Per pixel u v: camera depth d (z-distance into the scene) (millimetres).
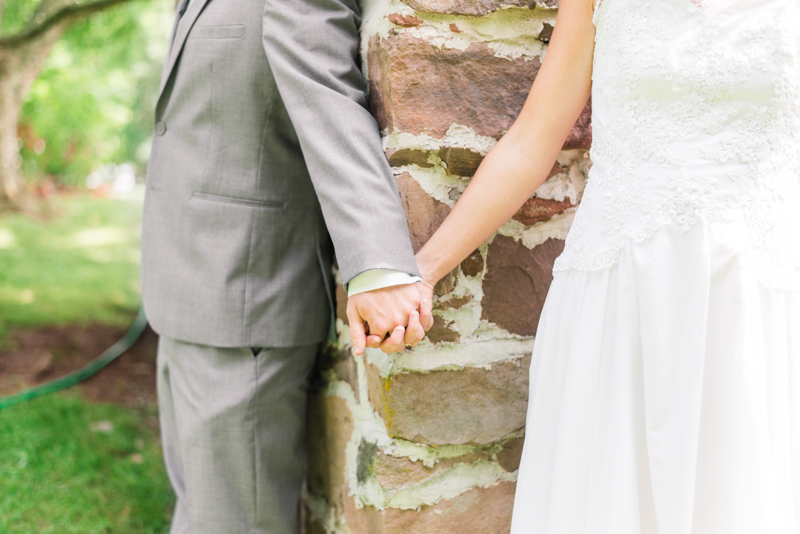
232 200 1217
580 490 926
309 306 1312
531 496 1019
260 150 1213
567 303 993
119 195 12008
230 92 1178
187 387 1269
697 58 839
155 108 1288
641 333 868
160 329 1271
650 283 854
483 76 1163
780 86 812
